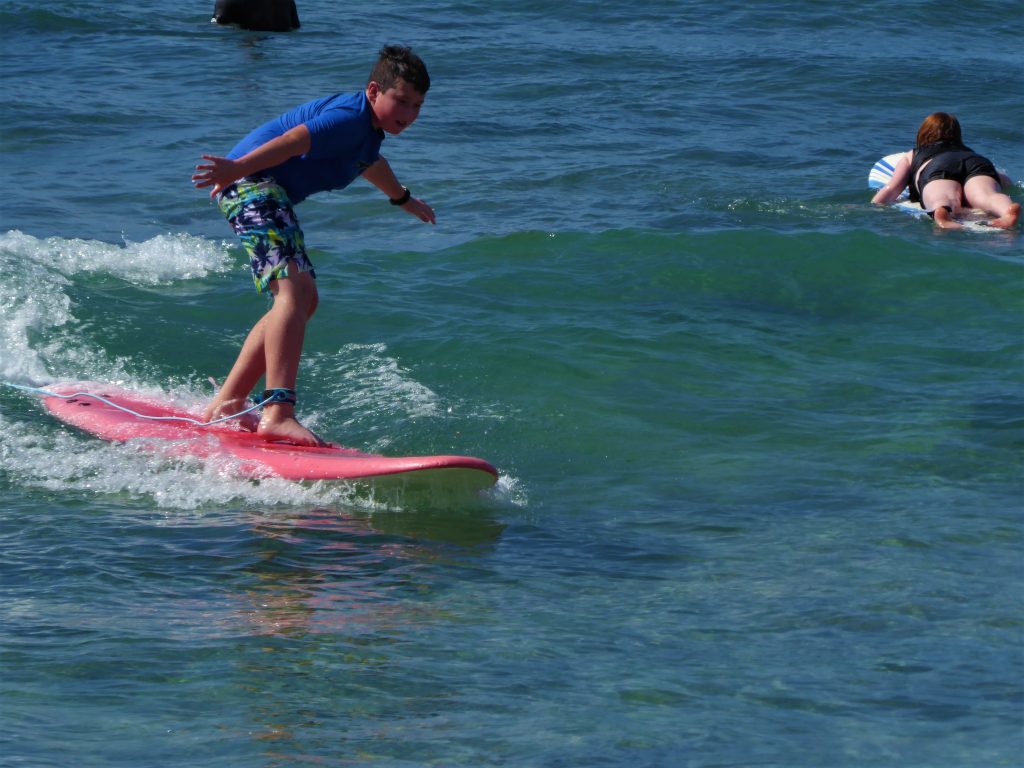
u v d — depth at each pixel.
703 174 45.16
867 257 32.19
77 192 41.22
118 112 53.47
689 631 14.32
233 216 20.95
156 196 40.97
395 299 29.28
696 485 20.00
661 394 24.11
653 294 30.19
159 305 29.02
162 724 11.80
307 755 11.22
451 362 25.42
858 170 46.56
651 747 11.43
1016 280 30.95
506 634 14.23
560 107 56.69
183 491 19.47
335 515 18.70
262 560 16.72
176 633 14.12
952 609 14.85
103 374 25.02
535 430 22.45
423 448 21.73
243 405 22.00
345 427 22.53
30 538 17.27
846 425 22.50
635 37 75.69
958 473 20.03
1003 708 12.26
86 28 73.12
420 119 53.19
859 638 14.03
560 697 12.51
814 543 17.28
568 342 26.48
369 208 39.81
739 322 28.31
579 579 16.19
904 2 87.81
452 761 11.14
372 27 77.19
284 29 75.75
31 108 53.03
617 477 20.50
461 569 16.56
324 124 20.38
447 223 38.12
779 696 12.55
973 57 73.25
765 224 38.28
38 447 21.06
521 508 19.17
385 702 12.38
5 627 14.12
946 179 39.47
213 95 58.22
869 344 27.06
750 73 65.88
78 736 11.48
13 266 30.03
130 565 16.38
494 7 84.62
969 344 27.00
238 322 28.30
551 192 42.22
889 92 62.53
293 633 14.17
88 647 13.59
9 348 25.70
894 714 12.14
